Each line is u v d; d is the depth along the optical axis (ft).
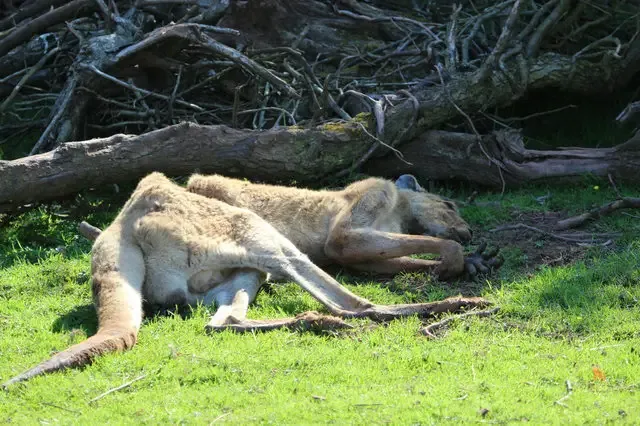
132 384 26.68
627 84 56.44
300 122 49.65
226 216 33.14
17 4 65.36
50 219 43.98
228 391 26.12
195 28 49.11
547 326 30.86
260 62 52.80
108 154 43.11
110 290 30.66
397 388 26.17
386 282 36.06
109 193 46.47
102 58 50.85
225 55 49.06
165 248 32.35
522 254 38.04
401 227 38.73
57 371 27.22
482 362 27.99
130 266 31.83
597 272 34.88
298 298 33.86
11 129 55.42
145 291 32.58
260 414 24.40
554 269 35.86
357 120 47.98
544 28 53.52
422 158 48.98
